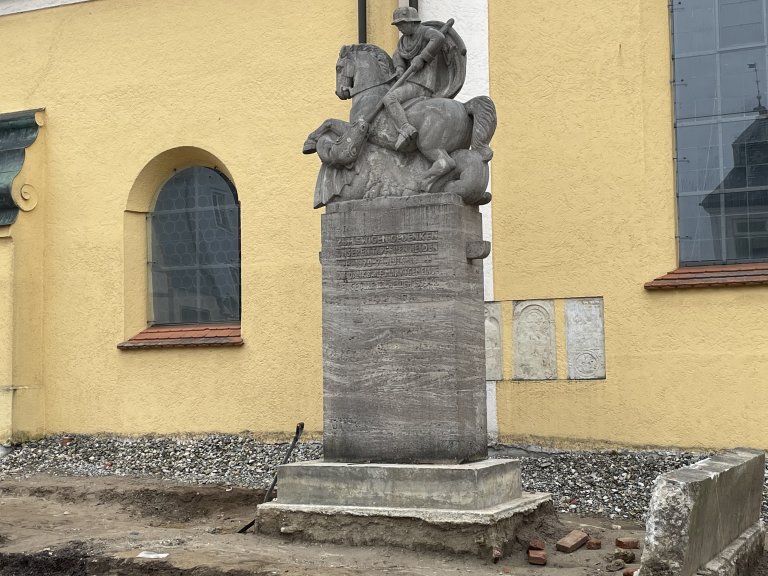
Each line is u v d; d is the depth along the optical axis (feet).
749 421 36.94
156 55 47.96
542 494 30.37
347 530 27.66
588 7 40.45
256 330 45.29
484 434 29.89
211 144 46.70
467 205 29.81
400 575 24.50
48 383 49.01
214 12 46.93
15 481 41.27
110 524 32.65
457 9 42.37
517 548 27.32
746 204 38.93
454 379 28.43
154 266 49.37
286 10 45.60
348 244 29.89
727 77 39.32
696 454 37.58
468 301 29.30
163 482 40.04
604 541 28.89
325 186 30.76
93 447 46.62
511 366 40.86
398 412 28.91
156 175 48.70
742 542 24.95
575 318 39.99
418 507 27.43
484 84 41.81
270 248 45.29
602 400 39.29
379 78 31.12
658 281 38.60
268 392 44.88
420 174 29.81
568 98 40.55
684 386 38.01
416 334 28.91
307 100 45.03
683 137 39.70
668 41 39.63
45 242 49.55
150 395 47.03
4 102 50.75
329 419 29.68
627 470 37.14
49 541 28.94
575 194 40.27
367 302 29.53
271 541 28.25
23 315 48.34
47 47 50.08
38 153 49.47
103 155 48.78
